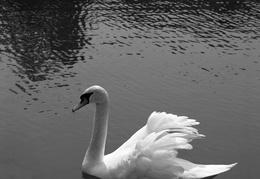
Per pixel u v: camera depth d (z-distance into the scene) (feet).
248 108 37.81
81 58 47.11
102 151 27.02
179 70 45.68
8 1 65.67
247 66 47.75
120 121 33.99
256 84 43.16
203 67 46.88
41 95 37.40
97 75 42.98
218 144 31.22
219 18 64.49
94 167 26.63
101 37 53.93
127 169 25.08
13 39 51.13
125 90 40.04
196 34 57.06
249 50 52.49
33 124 32.40
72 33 54.65
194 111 36.70
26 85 39.29
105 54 48.70
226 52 51.52
